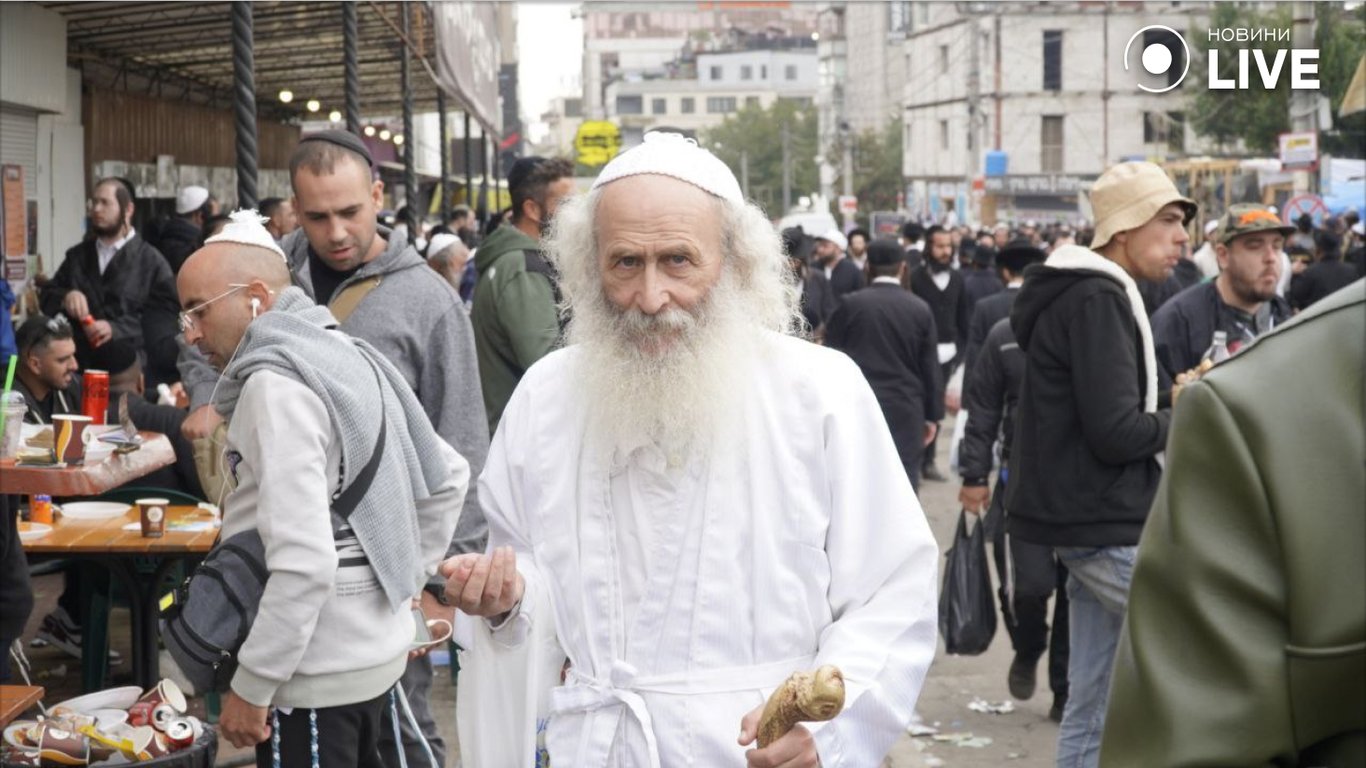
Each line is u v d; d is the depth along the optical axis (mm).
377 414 3477
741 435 2688
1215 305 5953
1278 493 1600
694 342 2689
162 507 5723
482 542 4570
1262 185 35000
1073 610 5027
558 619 2754
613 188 2752
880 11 99312
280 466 3281
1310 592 1576
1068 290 4859
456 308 4598
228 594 3346
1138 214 4973
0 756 4320
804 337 2941
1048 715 6668
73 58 14617
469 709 2811
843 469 2693
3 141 12008
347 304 4543
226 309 3564
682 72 188875
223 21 13383
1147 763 1661
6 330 8367
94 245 9445
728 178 2811
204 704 6234
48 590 8633
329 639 3443
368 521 3459
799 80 180500
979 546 6566
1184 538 1661
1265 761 1606
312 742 3439
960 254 18750
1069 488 4863
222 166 20812
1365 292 1653
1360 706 1588
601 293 2789
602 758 2646
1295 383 1630
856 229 22656
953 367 14797
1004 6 66562
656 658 2662
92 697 4633
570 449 2752
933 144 75625
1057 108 66688
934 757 6094
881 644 2631
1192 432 1677
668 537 2670
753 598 2666
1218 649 1626
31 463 4777
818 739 2514
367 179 4539
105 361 8109
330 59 17156
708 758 2611
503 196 39438
